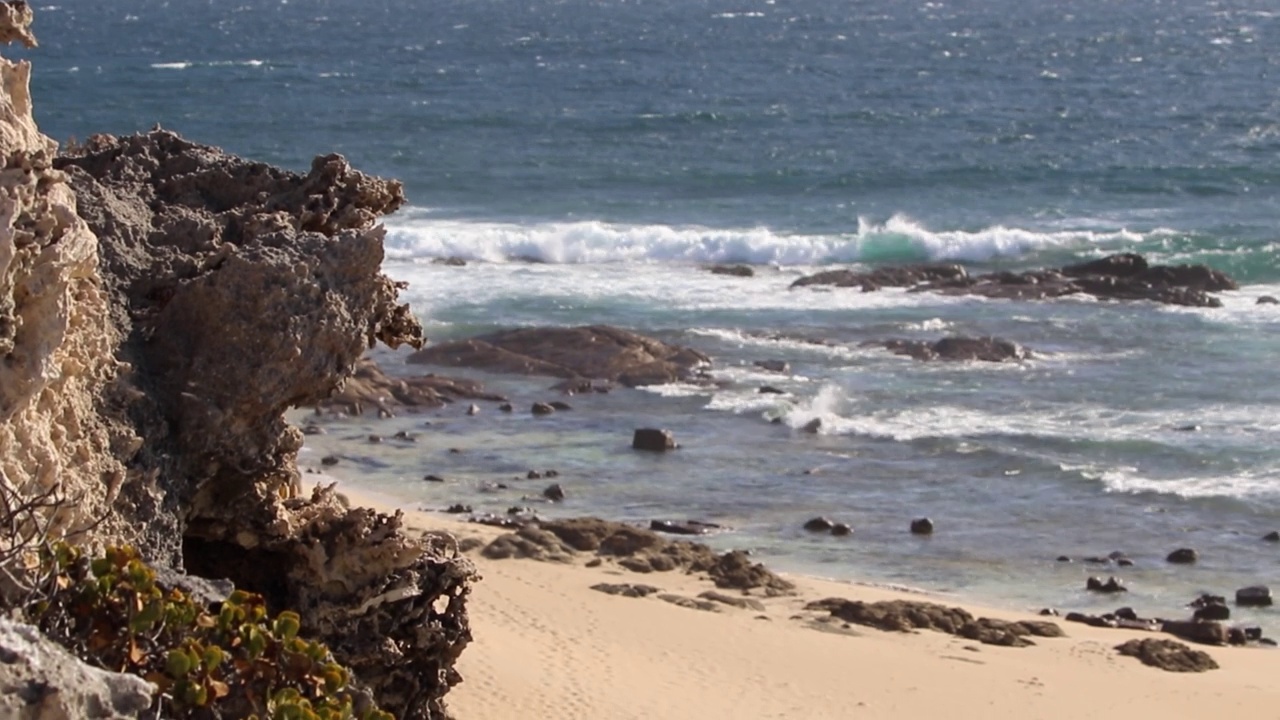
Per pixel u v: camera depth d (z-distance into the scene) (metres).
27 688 9.11
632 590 33.31
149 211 17.08
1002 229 78.62
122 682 9.58
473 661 28.11
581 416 48.59
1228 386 51.50
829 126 121.44
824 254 74.62
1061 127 120.38
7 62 13.86
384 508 39.31
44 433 13.26
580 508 40.47
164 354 15.80
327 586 16.75
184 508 15.63
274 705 11.85
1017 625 32.44
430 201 89.50
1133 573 36.44
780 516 39.94
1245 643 32.75
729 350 56.38
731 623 31.84
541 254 73.44
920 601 33.53
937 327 59.31
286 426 16.41
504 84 152.50
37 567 11.91
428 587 17.50
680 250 74.00
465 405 49.53
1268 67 168.62
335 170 17.78
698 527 38.88
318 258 16.16
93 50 194.75
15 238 12.23
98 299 14.80
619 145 111.62
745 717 26.88
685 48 197.25
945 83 152.75
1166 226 81.75
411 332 17.30
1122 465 43.75
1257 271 72.44
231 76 159.38
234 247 16.34
